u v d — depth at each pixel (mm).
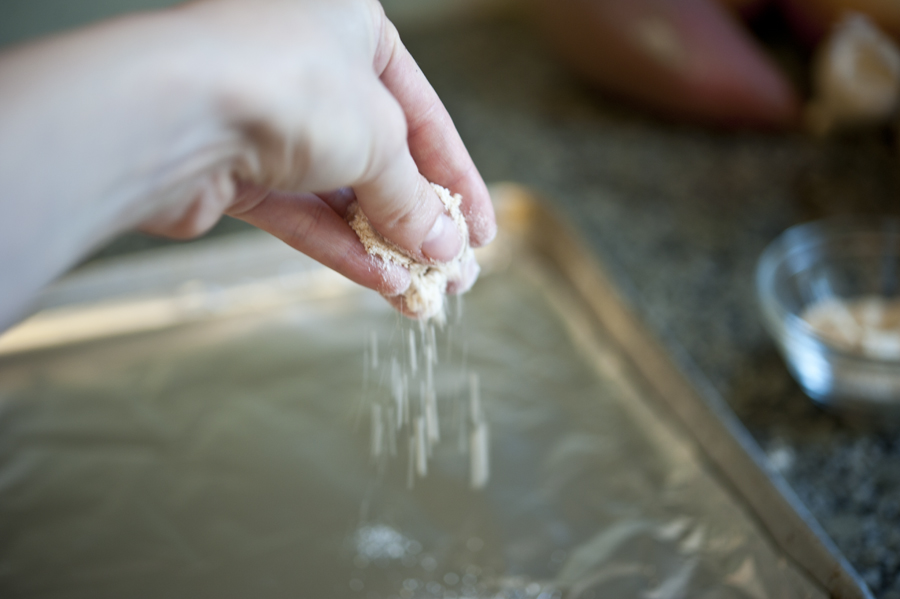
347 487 473
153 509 467
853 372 467
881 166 674
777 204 642
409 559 445
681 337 541
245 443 494
